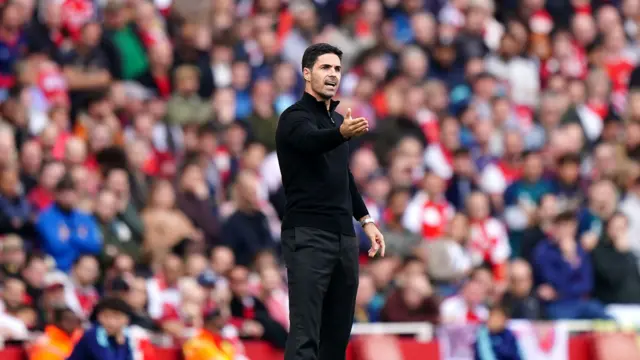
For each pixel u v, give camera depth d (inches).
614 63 2876.5
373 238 1212.5
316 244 1162.6
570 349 1900.8
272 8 2623.0
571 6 2928.2
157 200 1956.2
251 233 2005.4
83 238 1867.6
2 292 1670.8
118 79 2290.8
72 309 1643.7
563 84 2687.0
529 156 2375.7
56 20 2305.6
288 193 1178.6
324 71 1170.6
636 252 2317.9
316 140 1124.5
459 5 2851.9
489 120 2464.3
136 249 1924.2
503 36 2728.8
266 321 1763.0
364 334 1811.0
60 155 2017.7
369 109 2431.1
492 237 2187.5
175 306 1804.9
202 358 1663.4
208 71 2329.0
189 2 2482.8
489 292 1984.5
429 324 1847.9
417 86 2496.3
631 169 2470.5
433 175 2187.5
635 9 3043.8
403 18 2755.9
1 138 1875.0
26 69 2156.7
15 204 1861.5
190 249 1931.6
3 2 2255.2
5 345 1606.8
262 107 2299.5
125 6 2354.8
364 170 2212.1
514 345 1849.2
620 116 2716.5
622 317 2073.1
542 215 2178.9
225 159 2188.7
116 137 2119.8
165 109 2251.5
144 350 1609.3
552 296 2057.1
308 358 1149.7
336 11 2714.1
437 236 2155.5
